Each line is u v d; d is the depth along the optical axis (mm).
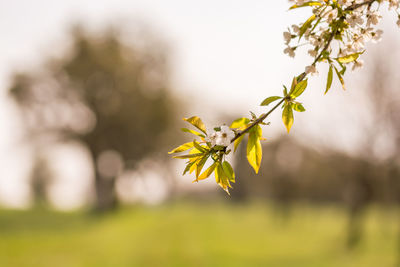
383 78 15664
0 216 37062
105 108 40062
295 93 1558
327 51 1659
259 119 1551
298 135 20000
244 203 50969
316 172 24234
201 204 52438
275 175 28609
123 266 16094
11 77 38438
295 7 1686
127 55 40781
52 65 39250
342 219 30703
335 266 15031
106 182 43750
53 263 16859
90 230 29375
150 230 26562
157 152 42438
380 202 18328
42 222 35031
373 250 17078
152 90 41500
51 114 39969
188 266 15750
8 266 16234
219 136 1556
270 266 15383
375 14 1691
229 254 17781
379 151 16375
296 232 24578
